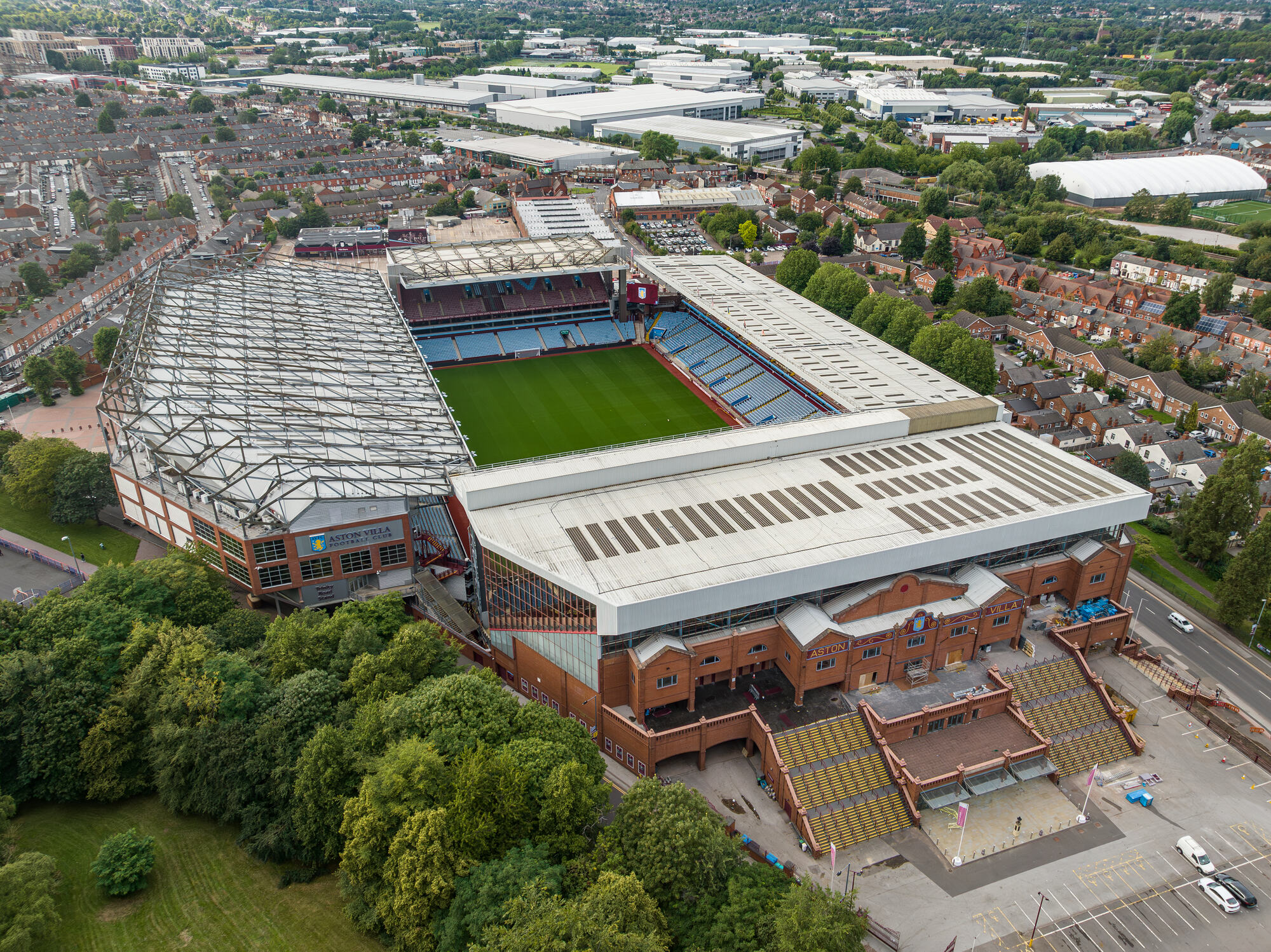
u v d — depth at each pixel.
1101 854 85.25
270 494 112.12
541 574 95.31
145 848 77.62
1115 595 115.00
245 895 77.00
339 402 140.88
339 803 77.00
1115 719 100.00
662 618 91.25
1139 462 151.50
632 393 193.50
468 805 71.75
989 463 123.19
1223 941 76.69
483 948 60.75
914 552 101.69
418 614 117.44
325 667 94.75
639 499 113.12
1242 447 137.50
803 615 97.75
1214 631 120.50
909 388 148.12
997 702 98.25
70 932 72.56
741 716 93.62
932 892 80.81
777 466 122.50
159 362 142.50
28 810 85.38
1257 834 87.94
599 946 59.47
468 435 173.75
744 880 71.06
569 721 84.94
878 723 92.69
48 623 94.62
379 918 71.75
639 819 73.88
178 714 84.94
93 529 138.62
